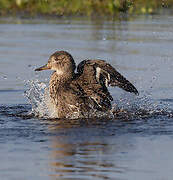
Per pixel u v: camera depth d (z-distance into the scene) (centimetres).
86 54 1792
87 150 995
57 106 1260
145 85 1524
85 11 2639
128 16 2533
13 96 1433
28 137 1077
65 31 2173
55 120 1218
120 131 1119
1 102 1380
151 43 1975
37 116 1258
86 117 1240
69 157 960
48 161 940
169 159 949
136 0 2720
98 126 1159
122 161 941
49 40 2003
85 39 2027
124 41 1998
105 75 1269
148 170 902
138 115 1257
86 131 1119
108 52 1834
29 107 1341
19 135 1093
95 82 1255
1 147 1015
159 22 2319
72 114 1246
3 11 2630
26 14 2595
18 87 1509
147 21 2366
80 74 1282
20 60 1745
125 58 1764
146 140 1056
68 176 876
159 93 1458
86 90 1247
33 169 907
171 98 1412
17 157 961
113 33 2128
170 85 1527
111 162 936
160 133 1105
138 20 2402
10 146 1021
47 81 1566
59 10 2641
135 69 1659
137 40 2022
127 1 2617
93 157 957
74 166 918
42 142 1043
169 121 1204
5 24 2327
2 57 1786
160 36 2072
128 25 2280
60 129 1135
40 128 1145
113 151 990
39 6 2658
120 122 1193
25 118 1237
